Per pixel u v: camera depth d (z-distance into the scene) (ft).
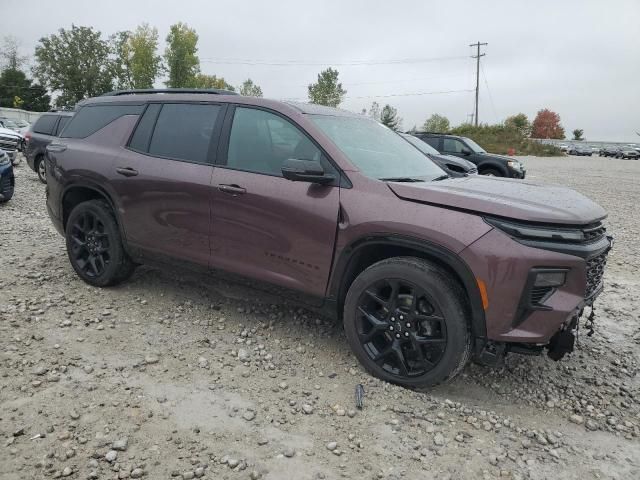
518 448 9.35
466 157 49.78
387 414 10.09
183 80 183.93
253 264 12.50
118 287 15.98
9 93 248.52
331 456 8.79
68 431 8.93
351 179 11.31
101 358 11.61
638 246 27.50
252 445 8.93
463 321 10.12
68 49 231.91
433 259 10.71
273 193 11.93
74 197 16.34
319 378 11.34
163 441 8.88
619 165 132.67
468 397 11.10
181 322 13.79
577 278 9.90
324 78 184.34
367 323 11.41
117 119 15.35
